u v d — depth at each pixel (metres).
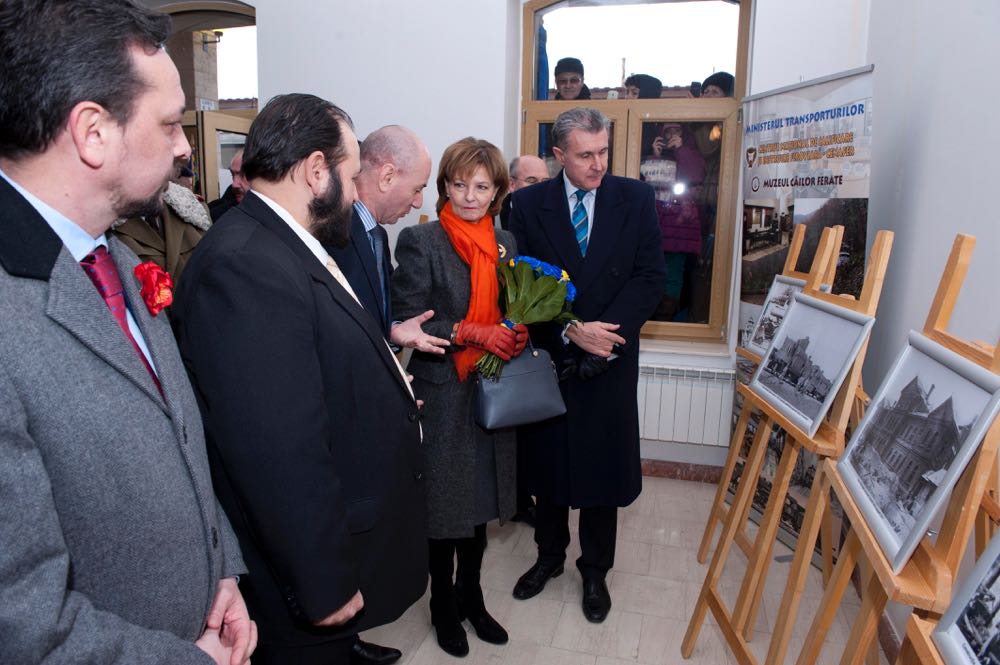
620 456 2.18
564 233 2.17
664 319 3.69
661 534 2.90
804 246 2.69
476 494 1.92
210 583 0.90
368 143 1.67
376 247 1.75
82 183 0.74
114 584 0.75
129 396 0.76
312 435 0.97
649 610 2.33
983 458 0.93
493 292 1.88
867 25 2.92
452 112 3.44
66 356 0.69
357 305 1.17
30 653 0.61
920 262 2.18
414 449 1.27
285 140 1.07
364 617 1.19
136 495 0.75
